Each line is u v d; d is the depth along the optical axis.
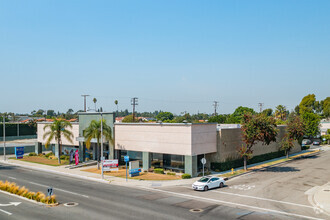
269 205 23.97
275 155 53.94
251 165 45.91
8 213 21.11
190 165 37.19
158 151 40.75
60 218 19.88
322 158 54.69
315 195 27.28
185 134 37.78
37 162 50.03
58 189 29.72
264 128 40.19
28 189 29.59
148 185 32.38
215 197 26.67
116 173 39.56
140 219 19.62
